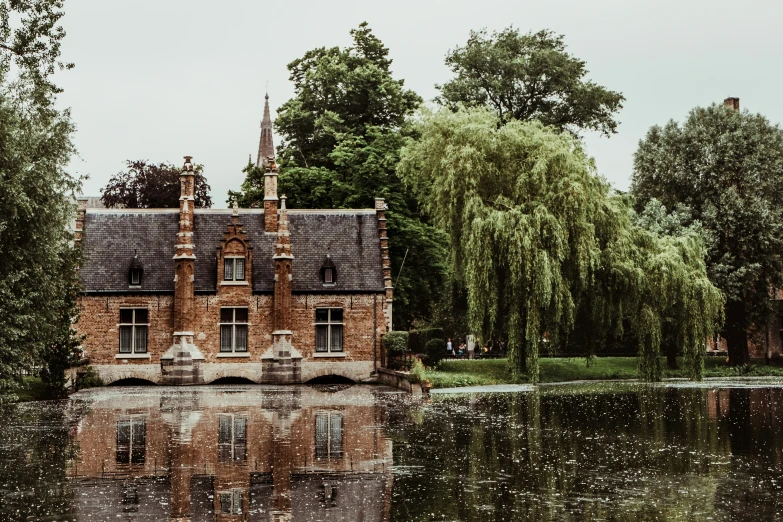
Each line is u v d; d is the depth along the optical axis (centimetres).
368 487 2167
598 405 4031
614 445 2819
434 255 6469
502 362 5925
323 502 2016
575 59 7525
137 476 2288
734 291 6888
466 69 7612
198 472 2339
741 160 7356
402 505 1991
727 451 2720
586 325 5578
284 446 2745
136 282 5556
